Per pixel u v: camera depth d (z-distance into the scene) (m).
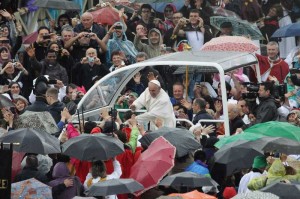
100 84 57.72
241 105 58.44
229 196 49.41
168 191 50.53
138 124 53.78
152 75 60.44
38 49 62.31
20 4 67.12
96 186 46.81
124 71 57.84
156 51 65.56
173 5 69.88
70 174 49.84
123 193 46.81
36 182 47.66
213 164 50.66
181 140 51.53
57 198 48.38
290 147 49.84
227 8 71.88
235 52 59.28
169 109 56.16
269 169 48.78
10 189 45.75
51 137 49.41
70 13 67.56
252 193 43.34
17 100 57.06
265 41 73.06
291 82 61.94
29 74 60.97
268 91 58.25
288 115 58.06
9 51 62.69
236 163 49.72
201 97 60.66
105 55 63.84
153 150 50.81
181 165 51.56
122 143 49.75
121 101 57.94
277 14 73.06
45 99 55.78
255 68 61.25
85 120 57.53
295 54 69.44
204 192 49.31
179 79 61.94
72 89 58.72
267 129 52.94
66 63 62.00
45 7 65.38
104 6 65.94
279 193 44.88
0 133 51.12
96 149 48.69
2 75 60.31
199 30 68.31
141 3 69.81
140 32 65.44
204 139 53.22
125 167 51.25
